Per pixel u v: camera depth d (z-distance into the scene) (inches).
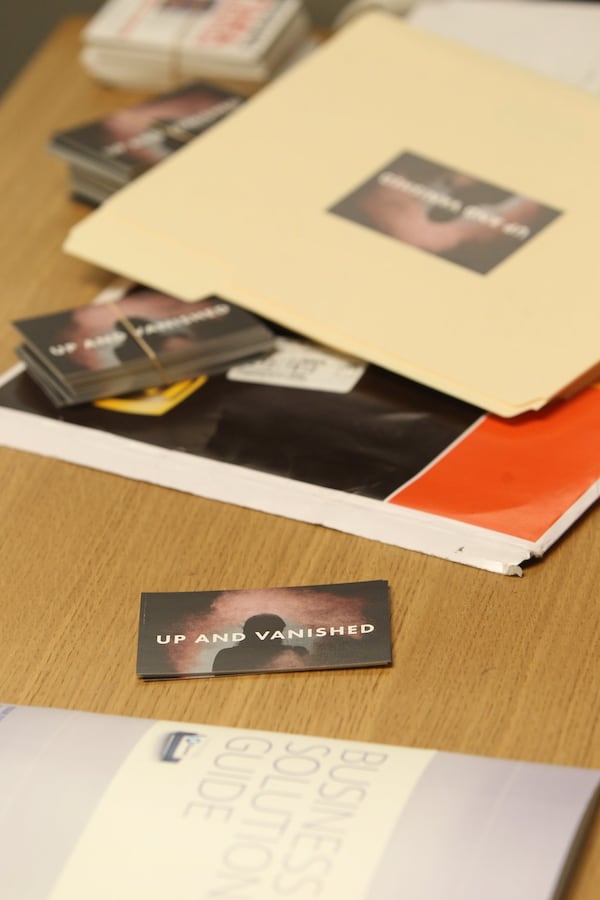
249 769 23.9
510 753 24.6
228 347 35.7
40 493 32.1
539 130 41.2
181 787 23.6
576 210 38.1
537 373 32.9
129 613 28.6
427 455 31.8
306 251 37.8
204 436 33.1
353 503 30.7
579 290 35.3
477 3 51.2
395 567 29.0
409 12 51.8
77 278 40.3
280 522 30.5
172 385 35.0
